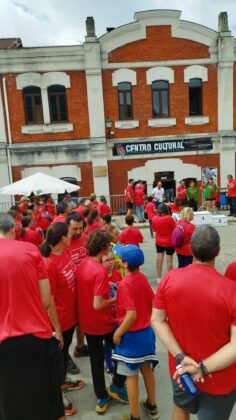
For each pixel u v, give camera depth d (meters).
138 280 3.27
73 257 4.67
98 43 16.05
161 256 7.51
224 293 2.16
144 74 16.61
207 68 16.83
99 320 3.46
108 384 3.97
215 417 2.26
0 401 2.66
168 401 3.64
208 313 2.15
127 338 3.21
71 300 3.67
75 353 4.63
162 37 16.41
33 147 16.53
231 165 17.55
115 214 17.14
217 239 2.35
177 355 2.25
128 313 3.13
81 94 16.52
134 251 3.23
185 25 16.34
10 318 2.59
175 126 17.12
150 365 3.37
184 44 16.55
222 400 2.24
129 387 3.23
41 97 16.36
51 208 12.20
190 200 15.47
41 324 2.71
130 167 17.22
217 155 17.50
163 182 17.53
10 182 16.69
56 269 3.48
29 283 2.67
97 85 16.42
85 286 3.47
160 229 7.32
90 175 17.09
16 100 16.23
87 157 16.91
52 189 9.78
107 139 16.86
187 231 6.31
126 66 16.45
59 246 3.58
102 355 3.56
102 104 16.58
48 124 16.52
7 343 2.56
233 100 17.19
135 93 16.73
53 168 16.83
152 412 3.37
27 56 15.91
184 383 2.16
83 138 16.83
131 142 17.00
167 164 17.31
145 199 15.12
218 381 2.21
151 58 16.53
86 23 15.96
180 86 16.84
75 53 16.11
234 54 16.75
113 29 16.33
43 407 2.70
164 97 17.00
